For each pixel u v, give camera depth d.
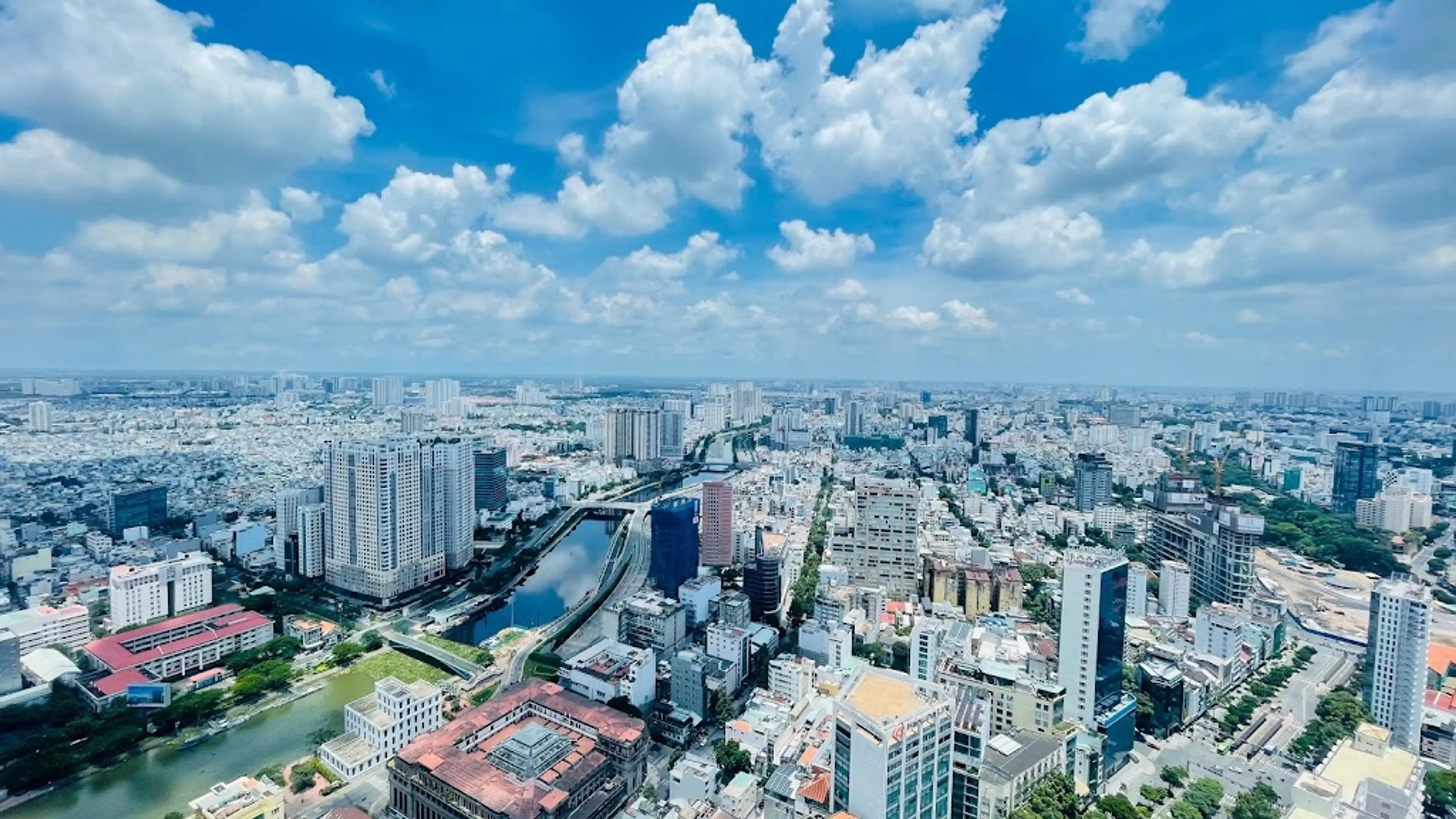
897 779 179.88
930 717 188.25
